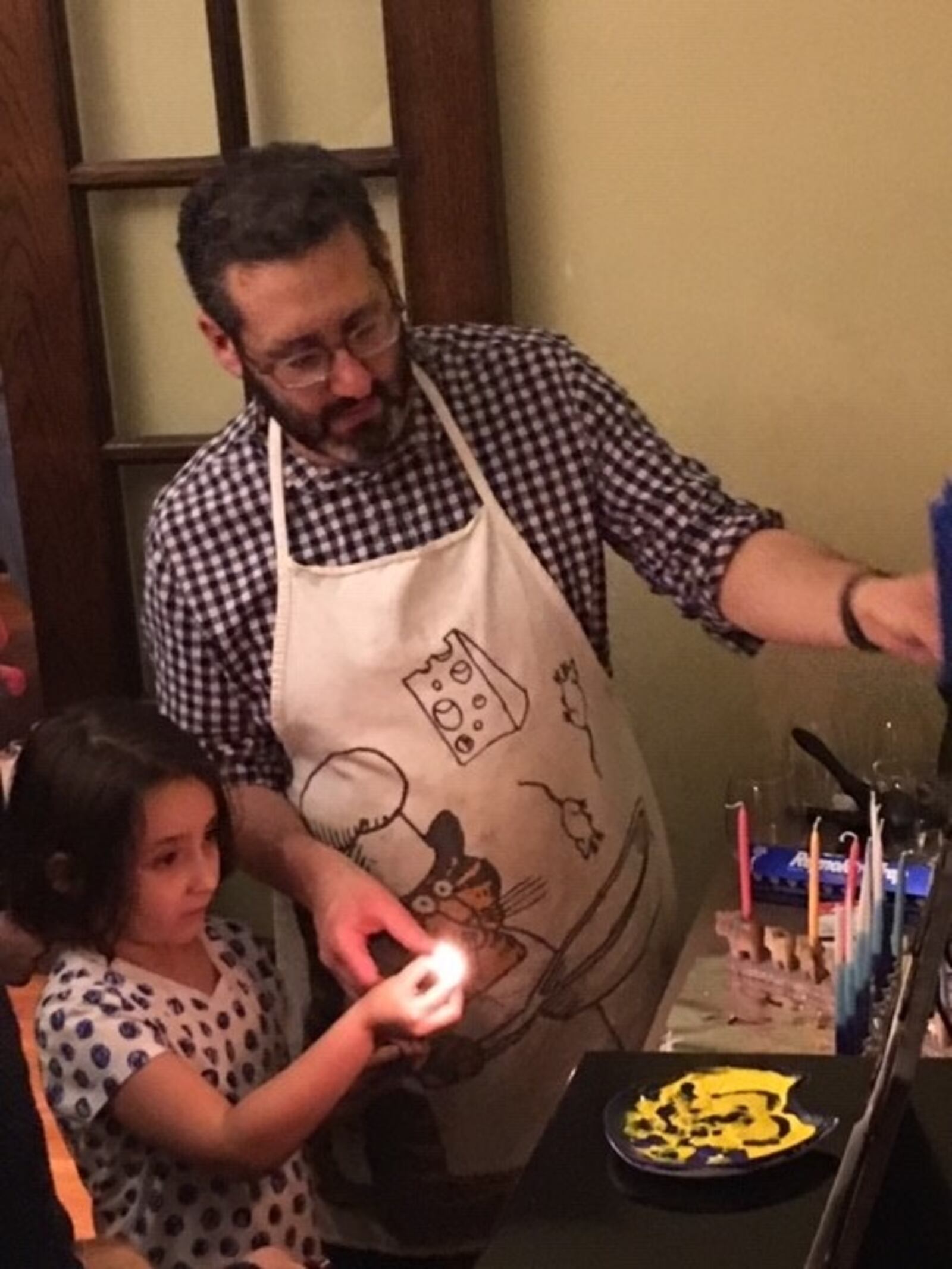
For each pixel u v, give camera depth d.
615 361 1.92
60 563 2.00
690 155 1.85
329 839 1.61
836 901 1.62
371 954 1.55
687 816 2.01
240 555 1.58
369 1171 1.69
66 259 1.92
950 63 1.78
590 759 1.61
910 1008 0.95
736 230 1.86
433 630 1.56
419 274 1.87
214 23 1.84
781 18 1.80
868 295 1.86
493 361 1.59
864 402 1.89
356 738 1.58
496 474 1.58
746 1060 1.18
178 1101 1.43
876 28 1.79
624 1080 1.17
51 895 1.52
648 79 1.83
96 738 1.52
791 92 1.82
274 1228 1.54
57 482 1.98
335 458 1.51
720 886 1.74
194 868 1.51
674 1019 1.48
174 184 1.90
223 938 1.63
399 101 1.82
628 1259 0.98
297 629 1.58
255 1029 1.60
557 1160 1.08
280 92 1.91
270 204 1.42
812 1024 1.45
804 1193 1.03
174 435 2.03
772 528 1.54
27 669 2.63
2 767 2.03
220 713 1.64
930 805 1.71
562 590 1.60
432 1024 1.44
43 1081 1.60
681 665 1.98
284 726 1.61
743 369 1.90
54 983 1.52
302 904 1.57
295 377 1.45
